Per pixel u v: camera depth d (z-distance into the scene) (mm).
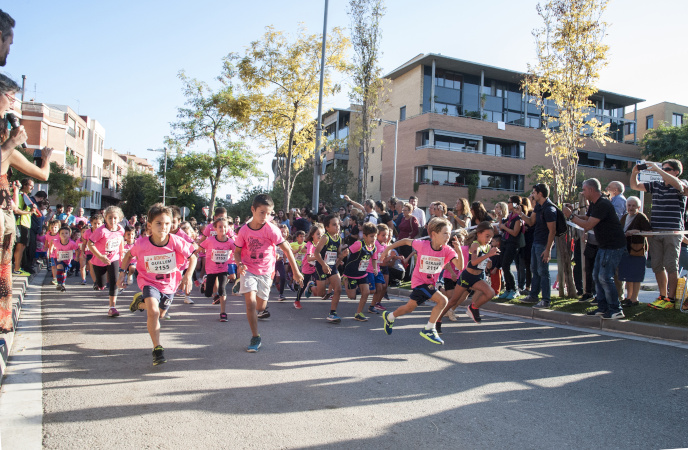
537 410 3986
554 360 5594
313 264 10211
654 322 7066
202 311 8922
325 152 22172
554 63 9922
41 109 48688
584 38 9562
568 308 8367
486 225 7047
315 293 9781
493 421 3738
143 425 3545
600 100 46000
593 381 4793
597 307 8102
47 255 15414
